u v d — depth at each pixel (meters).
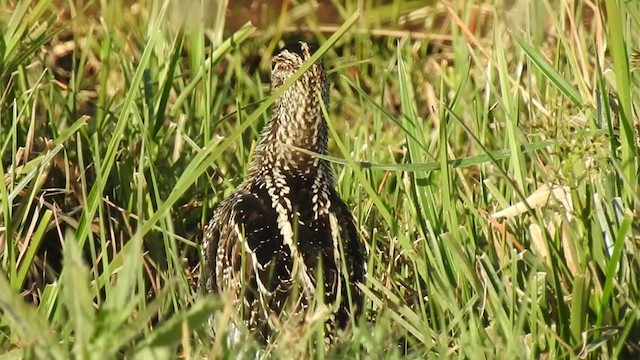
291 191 11.71
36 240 10.95
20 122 13.33
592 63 14.80
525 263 11.11
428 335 9.83
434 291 10.74
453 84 15.50
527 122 13.23
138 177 11.62
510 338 9.76
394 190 13.59
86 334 6.96
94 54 15.87
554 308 10.62
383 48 17.06
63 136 11.54
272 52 16.69
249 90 15.79
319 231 11.26
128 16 16.03
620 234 10.02
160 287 11.71
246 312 10.66
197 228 13.13
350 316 10.12
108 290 10.51
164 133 13.86
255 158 12.28
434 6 17.02
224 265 11.32
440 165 11.28
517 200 11.82
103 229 10.91
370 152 13.86
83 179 11.16
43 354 7.79
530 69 13.67
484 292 10.30
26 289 11.90
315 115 12.15
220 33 15.78
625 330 9.71
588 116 11.80
